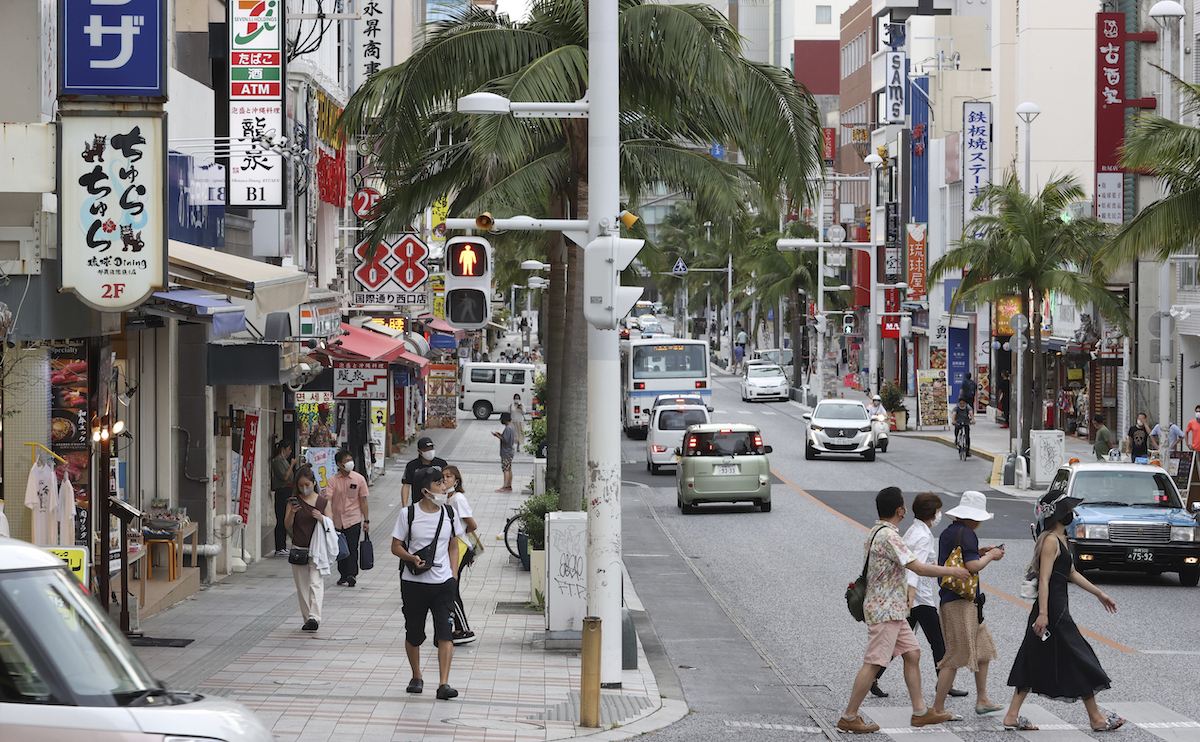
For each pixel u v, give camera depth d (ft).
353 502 68.44
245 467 73.41
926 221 233.35
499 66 70.08
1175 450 120.57
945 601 39.50
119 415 59.62
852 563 77.82
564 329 84.94
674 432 138.00
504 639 52.47
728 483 104.47
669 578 72.59
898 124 258.16
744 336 358.64
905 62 259.19
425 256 109.60
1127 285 151.02
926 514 40.52
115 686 21.39
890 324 238.89
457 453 161.48
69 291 38.52
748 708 41.57
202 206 65.36
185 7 71.10
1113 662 48.88
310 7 103.55
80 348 49.52
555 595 50.08
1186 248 127.95
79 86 38.32
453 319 42.60
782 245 177.27
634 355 184.96
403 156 71.97
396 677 44.21
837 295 264.11
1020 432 128.88
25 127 38.70
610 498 42.78
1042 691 37.86
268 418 84.23
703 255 378.94
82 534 49.42
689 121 76.69
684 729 38.40
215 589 65.21
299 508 53.78
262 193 69.56
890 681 46.37
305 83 90.27
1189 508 81.71
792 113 68.95
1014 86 213.25
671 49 64.44
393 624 55.83
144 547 55.93
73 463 49.52
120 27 38.40
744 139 73.10
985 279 142.20
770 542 88.22
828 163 317.63
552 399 84.38
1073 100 203.41
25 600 21.18
